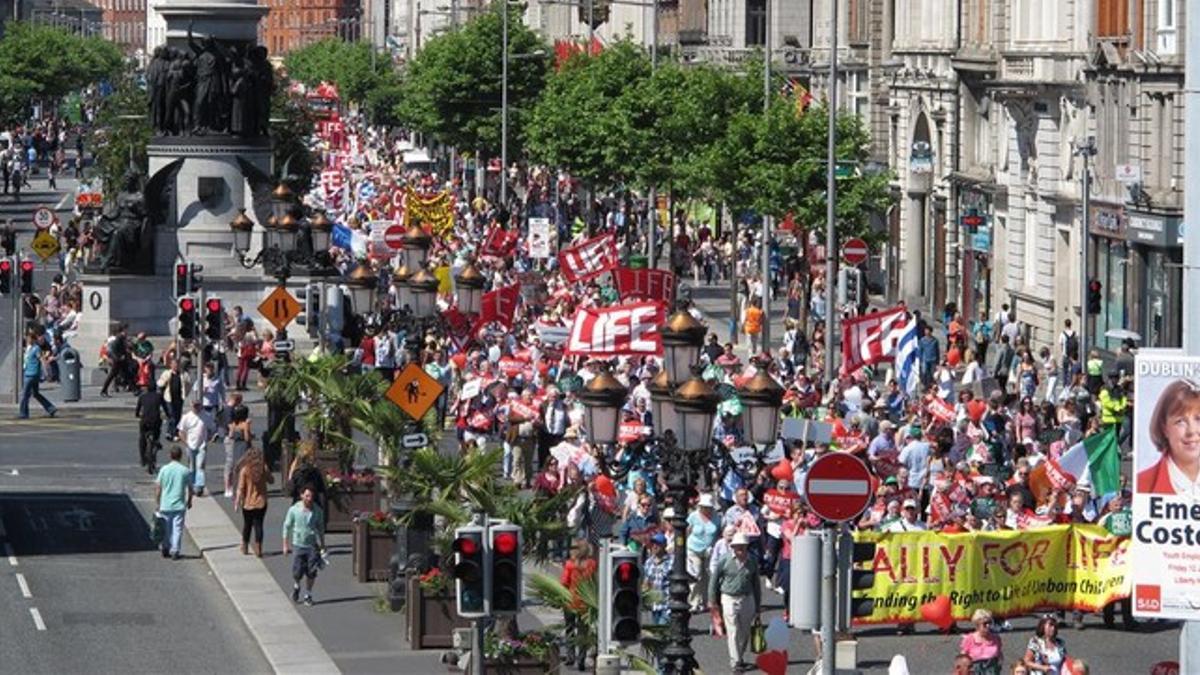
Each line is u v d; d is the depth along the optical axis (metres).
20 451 126.94
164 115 174.88
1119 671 78.19
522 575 73.31
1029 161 169.00
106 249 169.88
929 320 185.50
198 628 86.00
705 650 81.12
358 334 147.00
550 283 173.75
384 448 98.75
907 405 112.44
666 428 69.06
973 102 181.50
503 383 119.75
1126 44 151.25
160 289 169.38
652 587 77.25
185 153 173.38
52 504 111.00
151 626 86.12
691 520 84.56
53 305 172.00
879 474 97.25
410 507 87.00
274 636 83.94
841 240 162.62
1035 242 168.00
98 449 128.00
